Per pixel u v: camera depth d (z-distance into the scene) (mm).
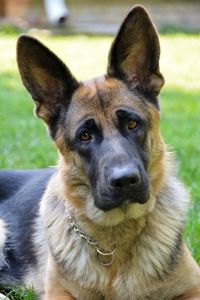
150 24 4902
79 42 22031
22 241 5934
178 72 17594
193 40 21891
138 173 4402
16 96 14297
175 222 4988
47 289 5055
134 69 5016
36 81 5023
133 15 4902
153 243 4844
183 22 24547
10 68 18109
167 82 16375
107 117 4727
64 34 23828
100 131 4715
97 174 4617
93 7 24969
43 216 5320
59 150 4965
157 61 4910
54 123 5004
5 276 5941
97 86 4914
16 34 23297
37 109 5043
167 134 10539
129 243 4824
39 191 6102
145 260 4801
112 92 4836
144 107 4836
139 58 5000
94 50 20609
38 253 5613
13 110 12695
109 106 4758
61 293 4941
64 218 5059
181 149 9430
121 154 4469
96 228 4824
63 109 4957
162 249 4832
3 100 13742
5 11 24875
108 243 4816
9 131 10734
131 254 4824
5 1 24750
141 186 4465
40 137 10367
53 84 4984
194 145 9844
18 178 6539
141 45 4980
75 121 4820
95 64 18531
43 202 5414
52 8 24062
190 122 11688
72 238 4961
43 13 24984
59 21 24125
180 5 24641
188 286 4832
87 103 4820
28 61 4984
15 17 24844
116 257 4820
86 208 4836
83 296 4891
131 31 4945
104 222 4754
